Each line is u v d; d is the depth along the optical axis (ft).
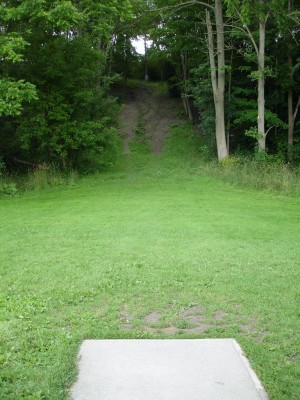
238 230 34.50
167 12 84.99
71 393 12.04
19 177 71.82
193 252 27.55
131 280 22.20
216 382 12.57
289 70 85.97
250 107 91.71
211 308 18.54
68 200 54.08
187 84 110.42
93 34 75.61
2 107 56.08
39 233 34.14
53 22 59.98
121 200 52.60
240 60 93.66
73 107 74.90
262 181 61.82
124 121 123.13
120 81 152.56
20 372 13.01
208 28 82.28
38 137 72.59
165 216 40.81
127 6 70.44
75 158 79.71
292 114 93.35
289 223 37.86
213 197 54.44
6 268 24.85
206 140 103.04
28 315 17.71
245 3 71.67
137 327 16.75
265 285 21.34
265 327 16.57
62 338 15.43
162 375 12.96
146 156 99.76
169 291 20.74
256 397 11.84
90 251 28.25
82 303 19.33
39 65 72.18
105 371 13.23
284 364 13.65
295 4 85.61
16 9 58.39
